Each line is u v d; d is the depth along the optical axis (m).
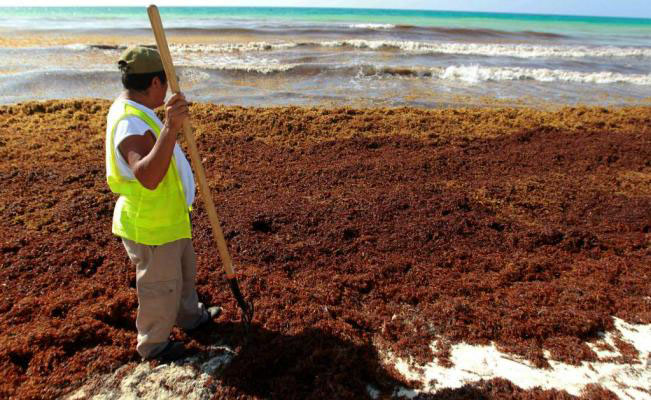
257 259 3.70
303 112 8.06
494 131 7.49
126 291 3.22
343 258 3.80
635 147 6.75
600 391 2.52
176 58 15.82
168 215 2.23
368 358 2.72
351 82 12.94
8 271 3.37
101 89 10.97
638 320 3.13
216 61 15.48
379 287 3.44
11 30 24.53
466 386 2.54
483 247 4.04
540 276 3.63
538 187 5.29
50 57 15.16
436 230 4.22
